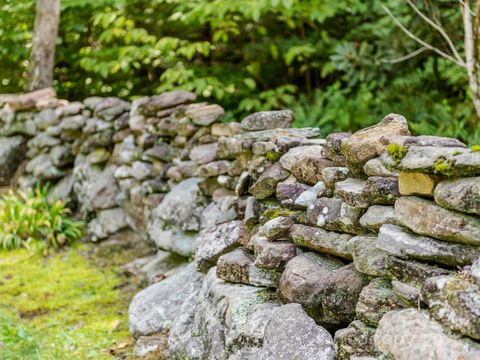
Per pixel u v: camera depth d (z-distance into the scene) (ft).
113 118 17.54
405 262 6.18
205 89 21.36
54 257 16.49
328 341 6.95
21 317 12.70
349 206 7.36
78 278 14.85
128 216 16.56
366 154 7.26
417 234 6.18
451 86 20.62
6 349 10.43
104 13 23.02
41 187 20.01
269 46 22.66
